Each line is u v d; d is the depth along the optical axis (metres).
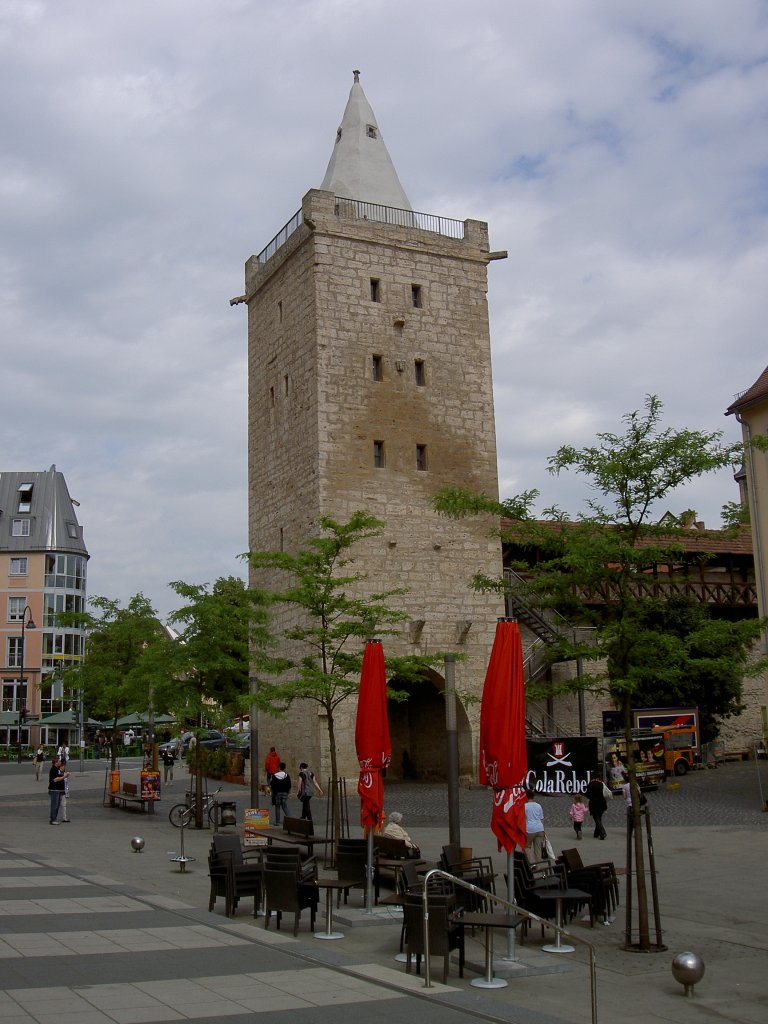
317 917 14.89
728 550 47.62
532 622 40.56
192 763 34.56
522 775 12.61
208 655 27.08
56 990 9.68
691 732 40.53
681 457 14.34
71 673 36.03
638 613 14.66
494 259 43.38
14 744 81.94
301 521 39.28
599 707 43.56
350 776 36.19
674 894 16.75
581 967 12.23
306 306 40.12
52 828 26.86
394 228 41.28
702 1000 10.84
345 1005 9.67
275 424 42.09
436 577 39.34
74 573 89.06
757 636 14.39
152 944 12.04
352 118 44.91
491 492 41.44
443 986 10.68
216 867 14.93
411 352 40.88
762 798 29.78
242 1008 9.34
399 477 39.59
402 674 23.92
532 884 14.02
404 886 13.69
